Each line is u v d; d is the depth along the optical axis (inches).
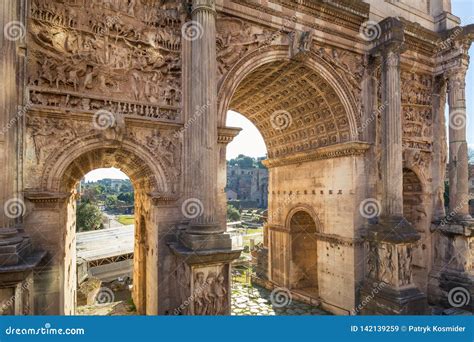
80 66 397.4
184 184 441.1
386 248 553.3
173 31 463.5
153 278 444.8
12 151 328.2
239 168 4719.5
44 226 365.7
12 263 300.5
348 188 612.4
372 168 611.8
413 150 677.3
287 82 636.1
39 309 358.3
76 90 394.3
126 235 1390.3
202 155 412.8
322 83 597.9
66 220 429.1
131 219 2711.6
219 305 389.7
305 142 742.5
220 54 483.5
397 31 580.7
